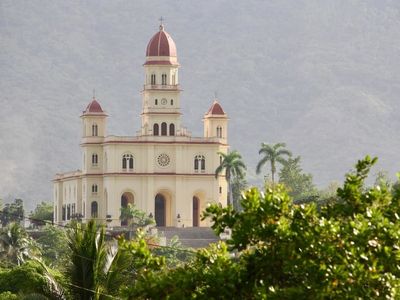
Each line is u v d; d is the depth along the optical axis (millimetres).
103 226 119562
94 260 115500
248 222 82312
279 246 81125
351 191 85750
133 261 115000
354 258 78375
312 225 80750
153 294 81312
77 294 115625
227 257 83000
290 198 83250
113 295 114875
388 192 85562
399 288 77625
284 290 78438
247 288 81188
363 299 76938
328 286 77312
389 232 80062
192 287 81500
